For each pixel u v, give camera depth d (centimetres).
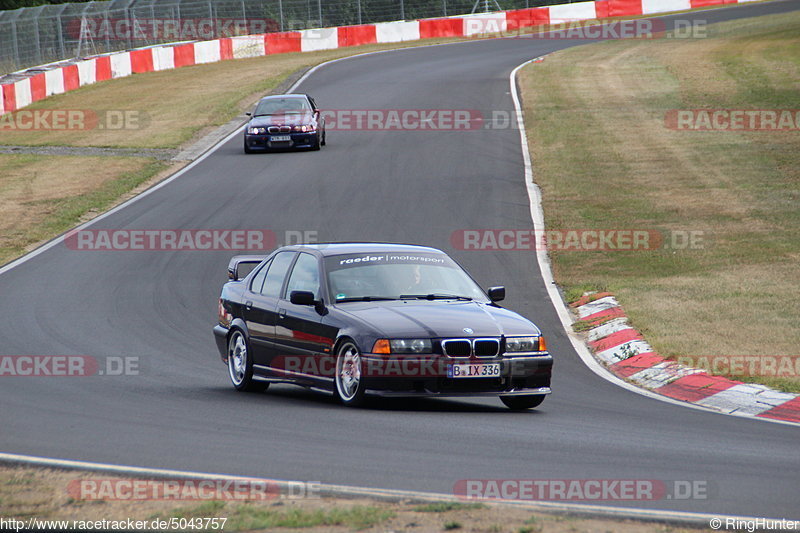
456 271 3747
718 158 9412
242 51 19812
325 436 2827
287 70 16975
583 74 14888
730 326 4531
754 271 5666
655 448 2747
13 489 2261
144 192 9038
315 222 7512
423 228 7200
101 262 6569
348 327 3294
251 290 3884
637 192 8206
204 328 4966
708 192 8094
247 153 10806
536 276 5950
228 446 2697
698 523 2006
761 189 8100
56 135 12438
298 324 3525
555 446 2742
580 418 3216
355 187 8731
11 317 5153
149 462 2523
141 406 3325
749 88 12875
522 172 9119
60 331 4841
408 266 3681
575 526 1955
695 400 3644
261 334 3703
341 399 3353
